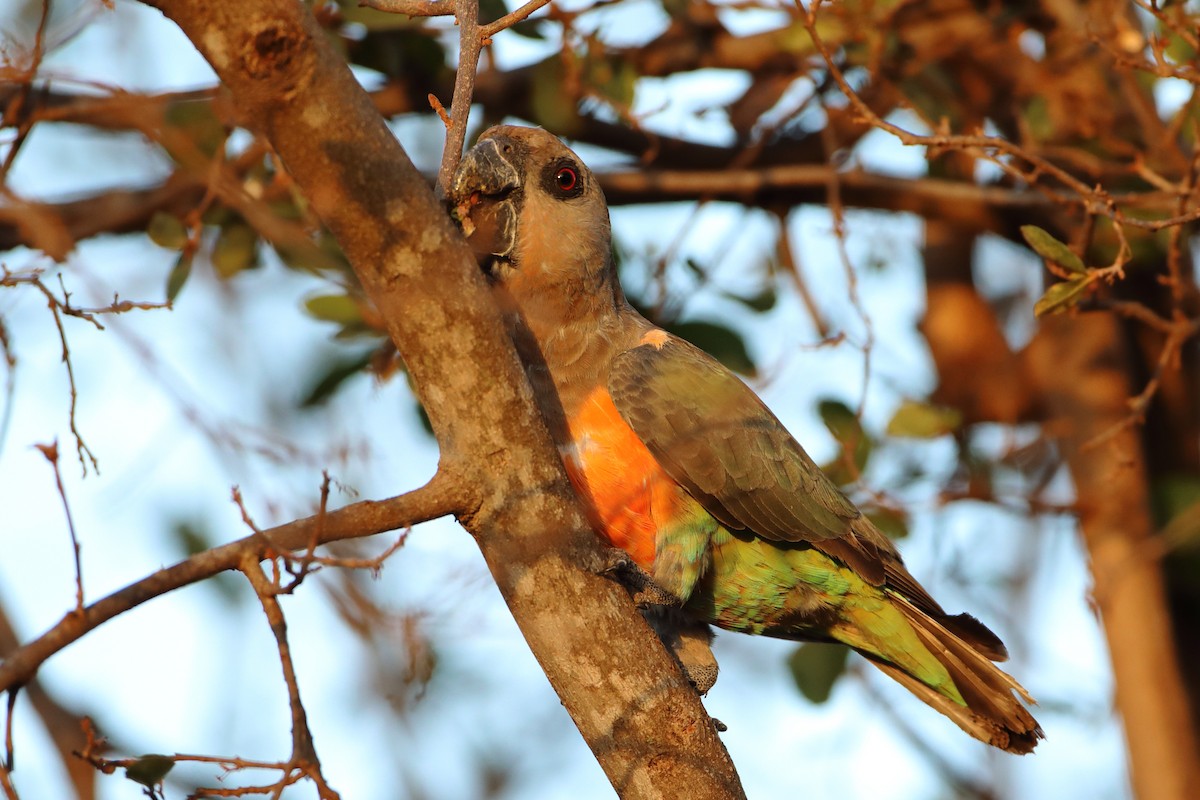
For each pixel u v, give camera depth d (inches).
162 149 390.6
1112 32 435.5
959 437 502.0
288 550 228.8
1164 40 369.1
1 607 396.2
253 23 219.6
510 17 266.2
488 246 358.9
